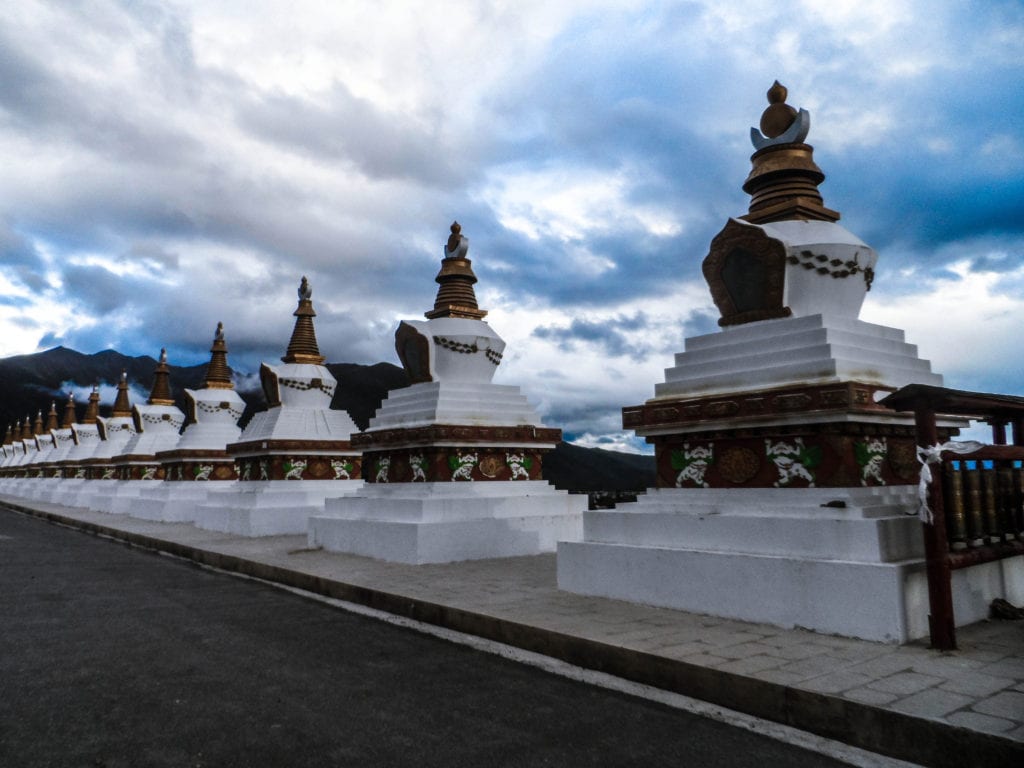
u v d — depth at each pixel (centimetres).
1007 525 642
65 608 857
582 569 821
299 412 1783
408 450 1305
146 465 2780
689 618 675
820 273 766
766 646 562
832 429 682
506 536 1215
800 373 707
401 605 807
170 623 768
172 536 1652
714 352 798
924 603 600
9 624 759
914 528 640
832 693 439
